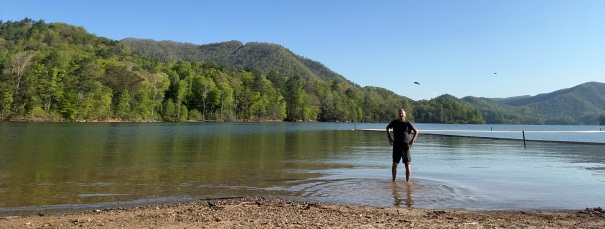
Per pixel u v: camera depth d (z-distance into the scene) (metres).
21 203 8.07
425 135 49.81
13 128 46.50
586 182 11.10
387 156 19.02
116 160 15.90
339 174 12.54
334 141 32.72
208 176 11.97
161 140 29.80
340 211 7.46
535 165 15.42
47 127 51.44
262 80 150.88
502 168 14.38
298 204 8.11
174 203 8.30
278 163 15.59
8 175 11.62
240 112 139.75
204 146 24.48
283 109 149.38
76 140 27.73
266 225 6.37
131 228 6.20
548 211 7.63
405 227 6.26
